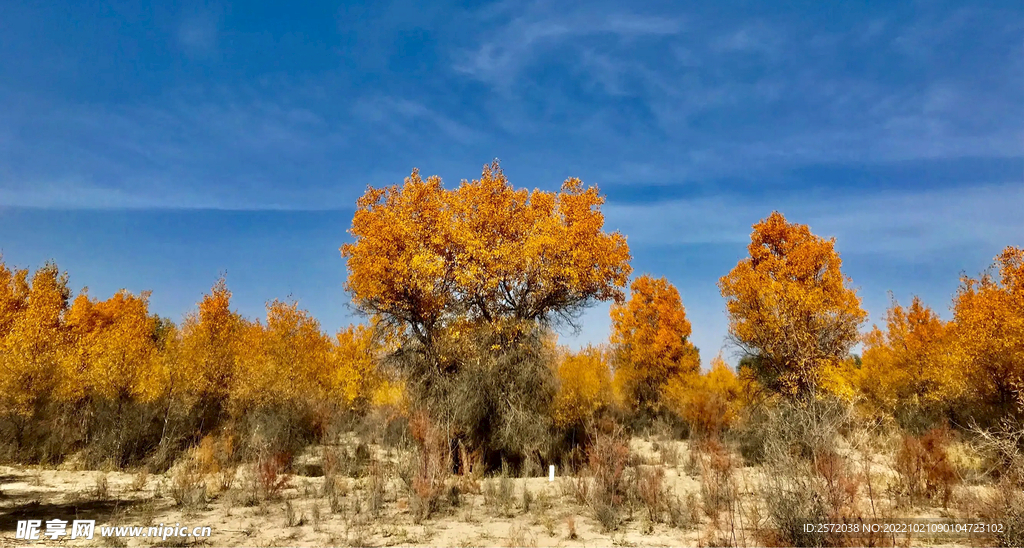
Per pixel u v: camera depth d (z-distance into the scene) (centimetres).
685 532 927
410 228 1902
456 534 920
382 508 1124
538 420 1853
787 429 862
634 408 3500
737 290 2353
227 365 2398
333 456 1678
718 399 2773
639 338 3559
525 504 1135
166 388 2134
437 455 1298
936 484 1029
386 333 2016
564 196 2025
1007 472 776
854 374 2527
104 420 1902
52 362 2017
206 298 2552
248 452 1722
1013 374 1650
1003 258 1753
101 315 3325
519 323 1936
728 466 1179
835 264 2411
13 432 1803
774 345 2178
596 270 1953
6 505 1091
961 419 1911
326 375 2909
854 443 949
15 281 2550
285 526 952
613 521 966
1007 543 717
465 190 1969
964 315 1902
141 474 1377
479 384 1816
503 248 1877
